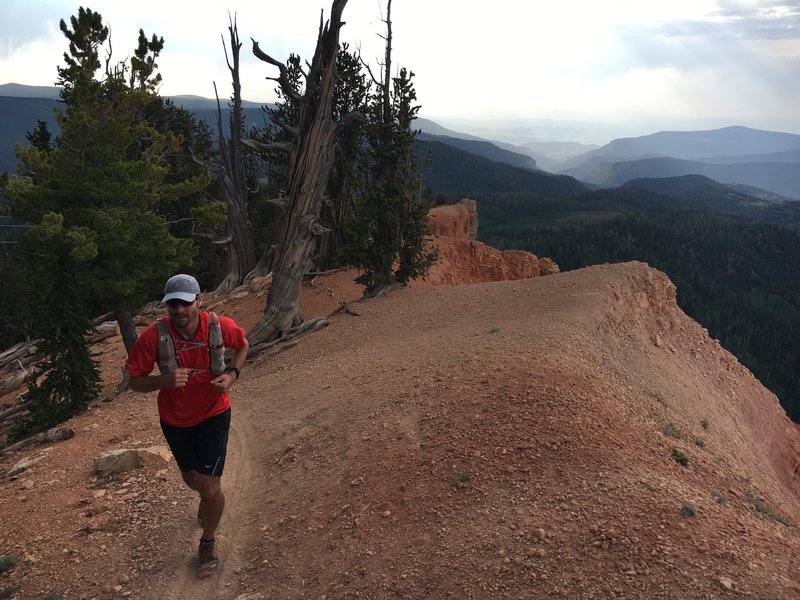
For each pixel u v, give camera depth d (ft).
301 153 62.23
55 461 27.35
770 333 531.91
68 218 56.13
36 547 19.29
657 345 57.26
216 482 16.11
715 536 15.05
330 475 21.67
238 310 79.82
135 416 33.99
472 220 149.89
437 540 16.42
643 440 24.02
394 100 61.57
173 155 109.09
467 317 50.19
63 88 65.00
